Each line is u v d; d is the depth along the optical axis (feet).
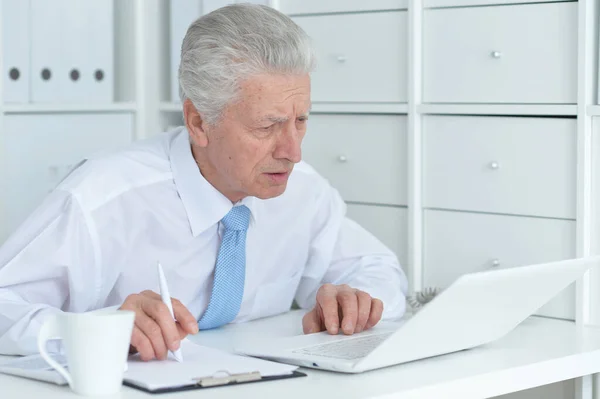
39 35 8.70
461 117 7.58
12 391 4.61
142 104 9.37
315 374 4.98
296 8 8.55
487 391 5.10
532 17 7.14
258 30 5.60
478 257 7.58
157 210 6.21
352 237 7.32
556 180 7.11
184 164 6.24
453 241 7.72
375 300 6.04
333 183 8.43
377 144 8.13
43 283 5.83
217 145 5.82
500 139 7.38
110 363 4.49
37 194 8.80
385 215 8.13
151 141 6.56
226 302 6.40
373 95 8.10
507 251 7.41
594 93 6.90
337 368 4.97
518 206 7.32
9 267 5.73
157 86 9.41
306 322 6.09
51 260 5.76
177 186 6.25
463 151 7.59
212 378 4.70
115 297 6.25
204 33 5.74
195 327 5.09
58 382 4.66
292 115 5.65
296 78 5.63
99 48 9.16
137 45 9.32
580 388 6.47
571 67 6.96
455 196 7.68
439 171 7.75
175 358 5.11
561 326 6.72
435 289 7.41
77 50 9.00
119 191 6.10
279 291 6.96
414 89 7.75
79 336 4.45
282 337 5.95
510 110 7.24
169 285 6.31
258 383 4.76
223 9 5.86
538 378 5.41
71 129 9.00
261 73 5.56
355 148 8.27
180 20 9.10
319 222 7.22
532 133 7.21
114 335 4.46
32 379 4.85
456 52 7.57
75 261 5.84
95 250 5.93
